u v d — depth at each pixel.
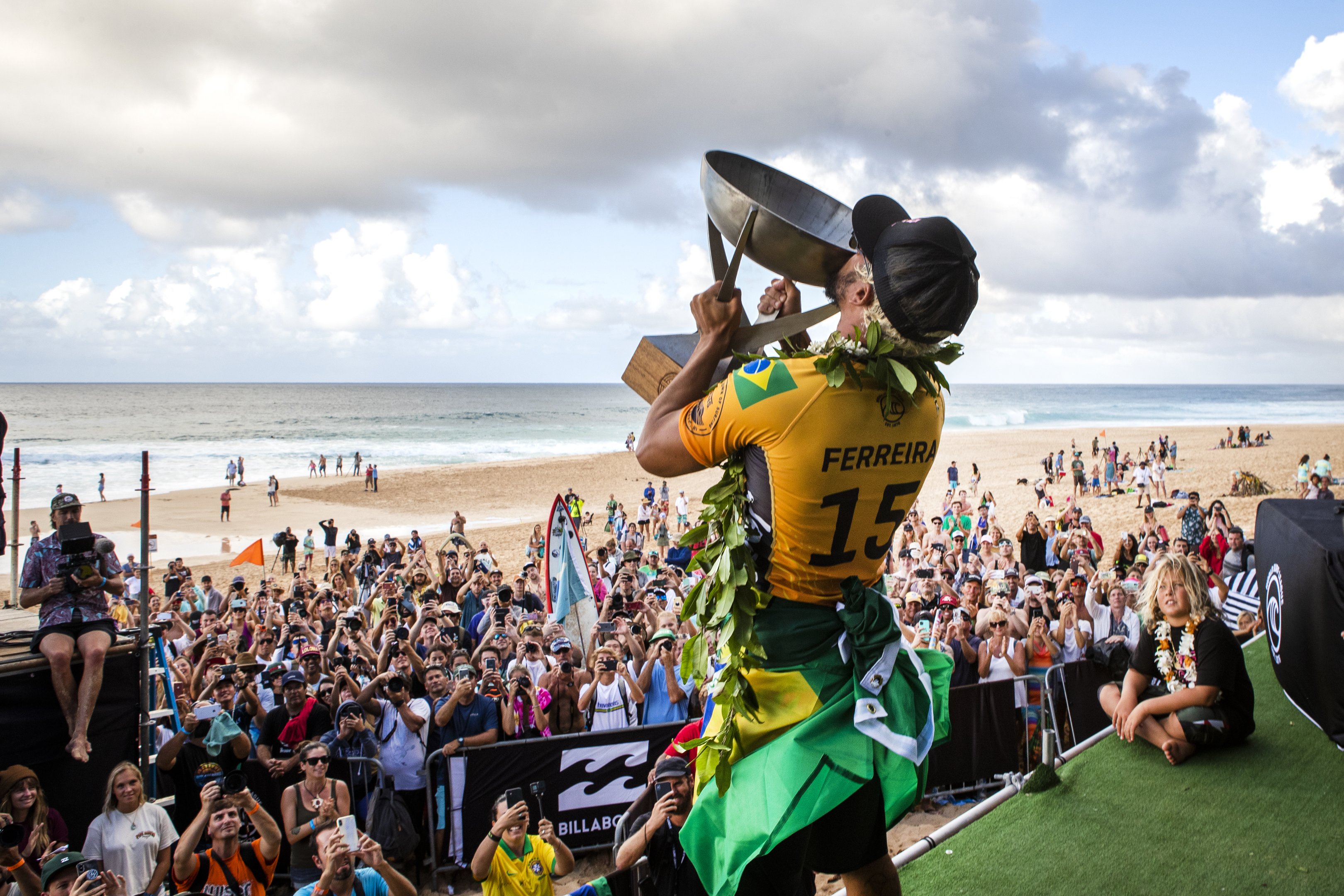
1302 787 2.87
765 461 1.50
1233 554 13.15
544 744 7.46
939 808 7.92
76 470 55.97
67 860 4.66
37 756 5.51
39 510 39.62
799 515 1.47
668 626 10.04
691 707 8.45
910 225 1.43
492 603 12.44
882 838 1.60
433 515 37.88
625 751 7.63
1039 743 8.25
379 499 42.72
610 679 8.19
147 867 5.70
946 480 42.84
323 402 167.12
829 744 1.47
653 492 33.75
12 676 5.43
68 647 5.56
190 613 14.73
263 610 13.87
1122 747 3.27
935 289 1.38
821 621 1.55
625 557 16.19
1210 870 2.40
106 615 5.86
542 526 33.75
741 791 1.51
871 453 1.46
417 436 88.12
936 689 1.73
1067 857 2.52
